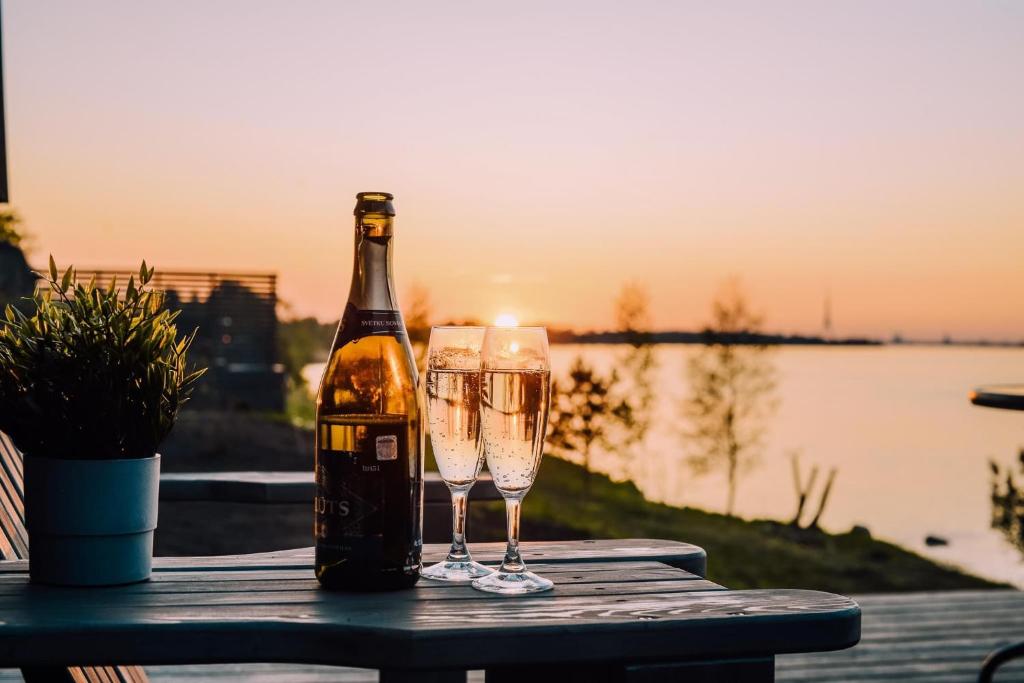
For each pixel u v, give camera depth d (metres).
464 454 1.11
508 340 1.04
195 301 17.25
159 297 1.08
